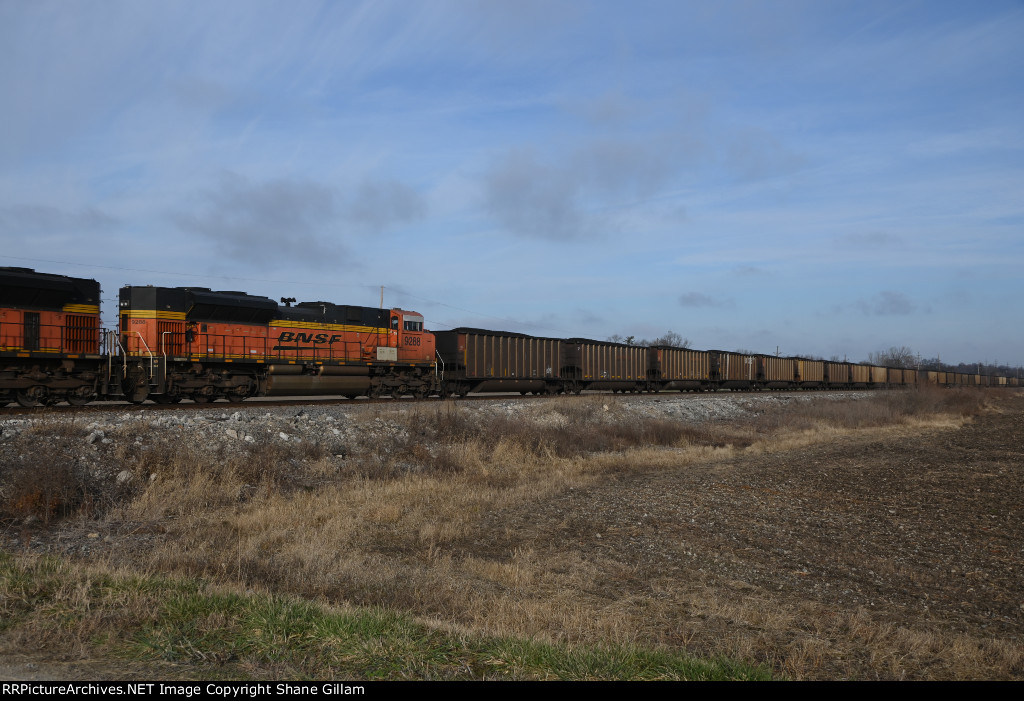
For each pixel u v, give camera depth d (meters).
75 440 15.58
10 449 14.52
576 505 17.03
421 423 23.19
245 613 6.85
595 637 8.10
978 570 12.69
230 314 26.88
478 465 20.88
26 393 21.16
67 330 21.98
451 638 6.57
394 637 6.31
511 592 10.34
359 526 13.95
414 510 15.59
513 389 40.66
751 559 13.09
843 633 9.25
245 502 15.34
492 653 6.20
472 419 24.97
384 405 26.27
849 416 42.75
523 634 7.46
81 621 6.29
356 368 31.16
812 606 10.38
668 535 14.62
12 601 6.75
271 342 28.44
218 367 26.41
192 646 5.88
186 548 11.62
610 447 27.50
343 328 31.44
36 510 13.09
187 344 25.61
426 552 12.64
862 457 26.78
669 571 12.20
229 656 5.73
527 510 16.36
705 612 9.88
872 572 12.50
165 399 25.53
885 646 8.58
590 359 45.91
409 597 9.55
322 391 30.20
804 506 17.67
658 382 52.41
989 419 50.25
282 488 16.52
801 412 45.19
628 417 32.62
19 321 20.81
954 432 38.28
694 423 36.56
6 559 8.43
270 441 18.59
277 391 28.38
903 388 77.12
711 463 24.75
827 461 25.50
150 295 24.70
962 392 71.56
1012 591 11.58
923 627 9.75
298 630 6.40
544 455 23.77
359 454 19.75
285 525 13.65
